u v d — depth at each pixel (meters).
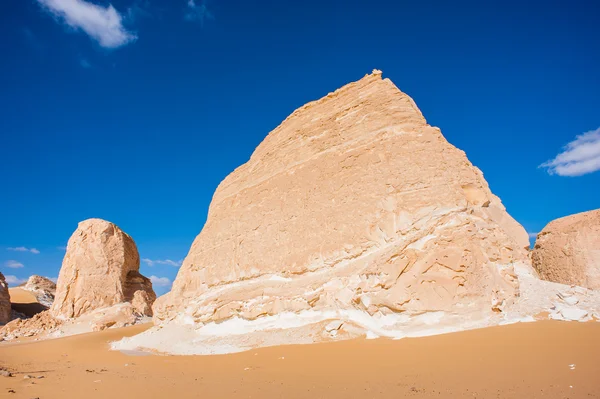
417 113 20.61
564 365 9.34
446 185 17.23
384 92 21.70
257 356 15.51
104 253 43.59
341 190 20.44
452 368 10.37
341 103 23.72
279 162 25.28
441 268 14.98
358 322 16.34
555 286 16.69
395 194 18.27
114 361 19.52
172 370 15.27
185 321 23.52
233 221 26.06
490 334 12.79
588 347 10.39
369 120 21.42
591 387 7.82
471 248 15.24
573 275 20.73
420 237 16.20
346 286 17.17
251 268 23.00
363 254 18.36
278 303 18.70
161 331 24.08
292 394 9.74
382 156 19.58
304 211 21.62
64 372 16.09
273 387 10.69
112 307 41.16
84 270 42.44
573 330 12.13
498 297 14.96
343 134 22.30
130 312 40.69
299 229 21.36
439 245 15.40
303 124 25.31
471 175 18.45
